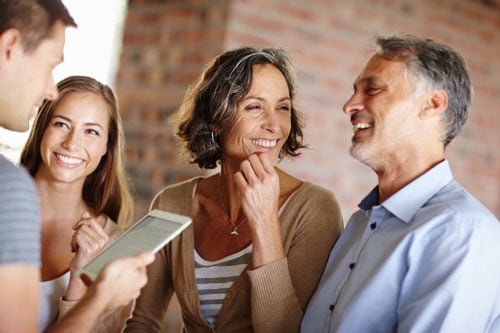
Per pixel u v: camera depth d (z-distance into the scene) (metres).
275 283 1.73
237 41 3.09
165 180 3.22
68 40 3.44
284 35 3.23
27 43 1.24
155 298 2.03
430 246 1.53
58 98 1.95
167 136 3.24
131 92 3.42
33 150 2.00
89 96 1.97
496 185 4.11
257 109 1.92
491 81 4.07
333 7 3.40
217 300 1.88
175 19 3.29
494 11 4.06
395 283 1.56
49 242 1.99
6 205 1.14
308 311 1.73
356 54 3.50
